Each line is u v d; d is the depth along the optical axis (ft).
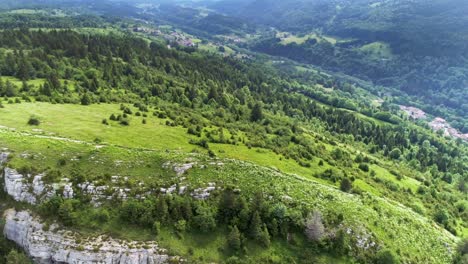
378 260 214.69
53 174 212.84
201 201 218.79
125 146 289.12
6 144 232.12
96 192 211.00
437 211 335.47
